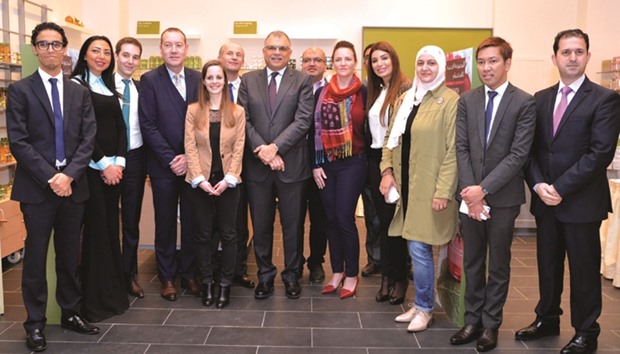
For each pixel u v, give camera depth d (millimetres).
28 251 2865
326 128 3521
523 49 6902
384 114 3385
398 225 3246
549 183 2750
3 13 5016
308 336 3057
